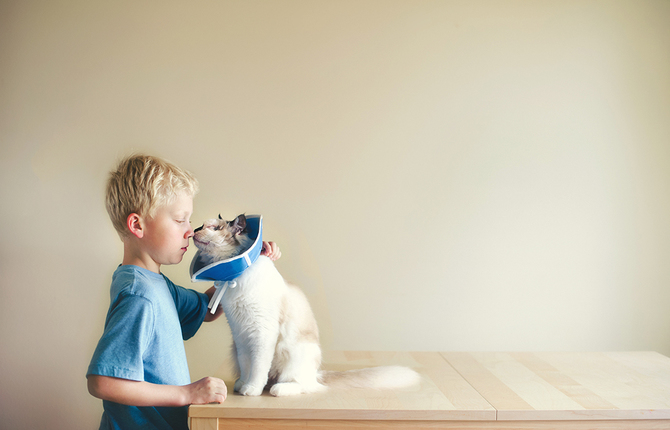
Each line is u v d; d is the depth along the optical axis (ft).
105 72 5.24
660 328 5.30
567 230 5.29
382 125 5.27
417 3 5.29
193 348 4.93
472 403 3.03
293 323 3.28
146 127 5.23
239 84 5.25
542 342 5.28
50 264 5.22
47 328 5.21
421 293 5.26
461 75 5.29
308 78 5.26
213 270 2.88
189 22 5.25
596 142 5.28
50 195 5.23
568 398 3.17
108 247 5.24
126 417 2.88
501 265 5.29
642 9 5.29
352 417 2.86
